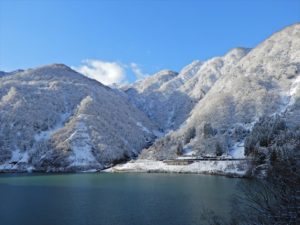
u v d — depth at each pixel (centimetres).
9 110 18675
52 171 15038
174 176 11438
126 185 8888
